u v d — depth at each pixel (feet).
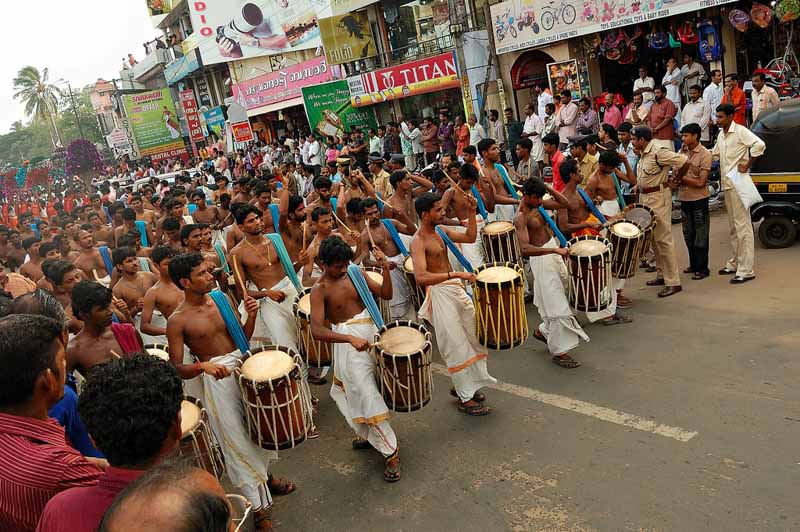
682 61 47.73
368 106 73.87
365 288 15.84
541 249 19.85
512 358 21.72
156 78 141.38
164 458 7.47
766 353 18.45
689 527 12.30
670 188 24.07
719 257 27.78
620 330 22.20
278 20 86.48
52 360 8.48
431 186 31.12
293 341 20.65
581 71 50.57
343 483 16.10
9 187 124.06
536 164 44.88
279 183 46.14
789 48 40.32
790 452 13.96
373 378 15.66
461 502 14.39
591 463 14.88
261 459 14.49
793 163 26.32
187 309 14.53
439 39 64.34
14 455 7.94
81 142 112.98
